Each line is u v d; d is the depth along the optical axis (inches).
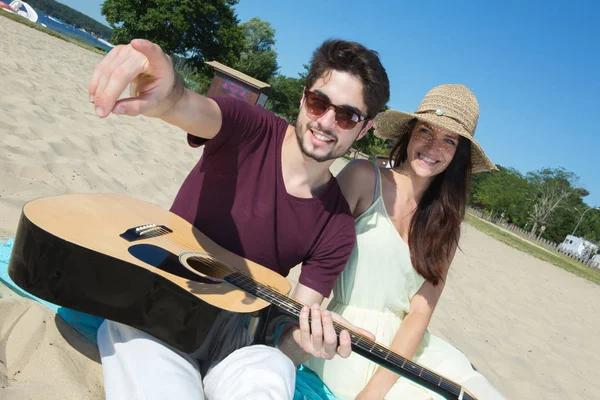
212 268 81.2
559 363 213.6
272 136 87.4
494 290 322.7
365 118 84.0
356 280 105.4
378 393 93.8
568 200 2532.0
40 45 612.1
